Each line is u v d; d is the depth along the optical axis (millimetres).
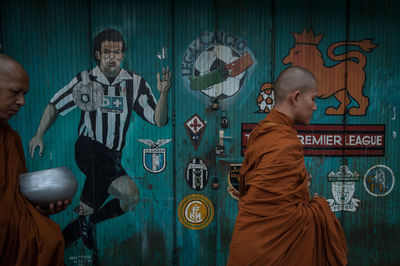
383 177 2643
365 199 2645
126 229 2453
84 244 2410
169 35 2402
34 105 2314
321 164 2594
